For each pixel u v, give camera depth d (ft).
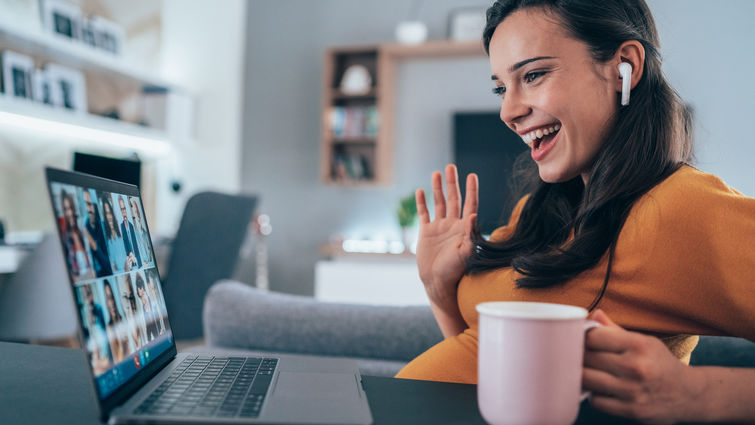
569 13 2.38
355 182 14.66
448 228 2.93
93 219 1.88
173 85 14.39
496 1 2.66
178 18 15.76
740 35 12.99
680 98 2.55
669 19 13.25
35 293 7.69
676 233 2.08
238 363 2.29
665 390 1.60
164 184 15.46
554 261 2.34
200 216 8.19
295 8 15.97
